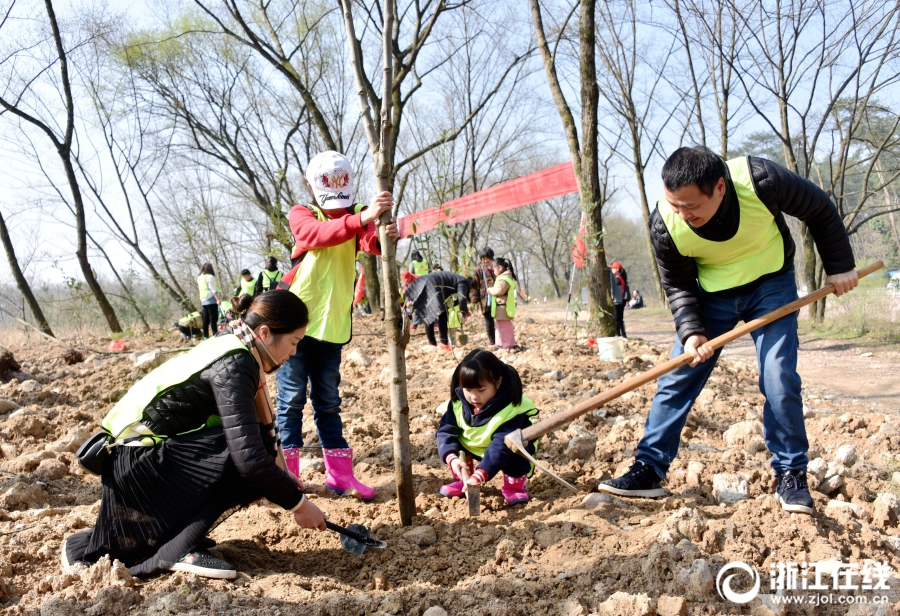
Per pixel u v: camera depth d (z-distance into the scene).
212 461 2.87
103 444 2.93
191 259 26.78
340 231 3.52
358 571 3.16
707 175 3.06
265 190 23.33
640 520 3.43
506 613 2.63
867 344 11.88
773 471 3.74
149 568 2.92
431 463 4.56
